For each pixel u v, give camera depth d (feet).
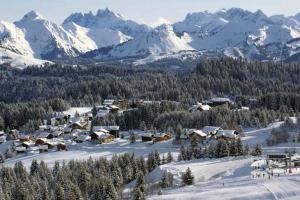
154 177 537.65
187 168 506.89
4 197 476.54
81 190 514.27
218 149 604.90
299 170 492.13
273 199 375.45
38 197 482.28
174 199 418.10
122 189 502.79
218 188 439.63
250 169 517.14
